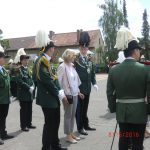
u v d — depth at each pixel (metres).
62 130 8.09
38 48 5.65
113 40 56.66
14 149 6.48
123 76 4.25
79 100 7.41
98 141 7.00
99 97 15.83
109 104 4.48
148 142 6.77
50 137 5.67
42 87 5.52
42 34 5.52
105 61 55.78
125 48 4.35
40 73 5.39
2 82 6.85
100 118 9.74
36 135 7.59
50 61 5.64
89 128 8.05
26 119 8.08
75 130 8.00
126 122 4.25
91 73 7.79
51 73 5.46
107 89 4.49
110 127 8.41
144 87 4.21
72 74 6.73
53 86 5.40
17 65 7.92
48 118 5.59
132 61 4.30
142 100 4.23
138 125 4.30
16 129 8.26
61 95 5.45
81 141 7.02
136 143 4.34
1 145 6.76
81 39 7.45
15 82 7.88
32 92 7.85
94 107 12.20
